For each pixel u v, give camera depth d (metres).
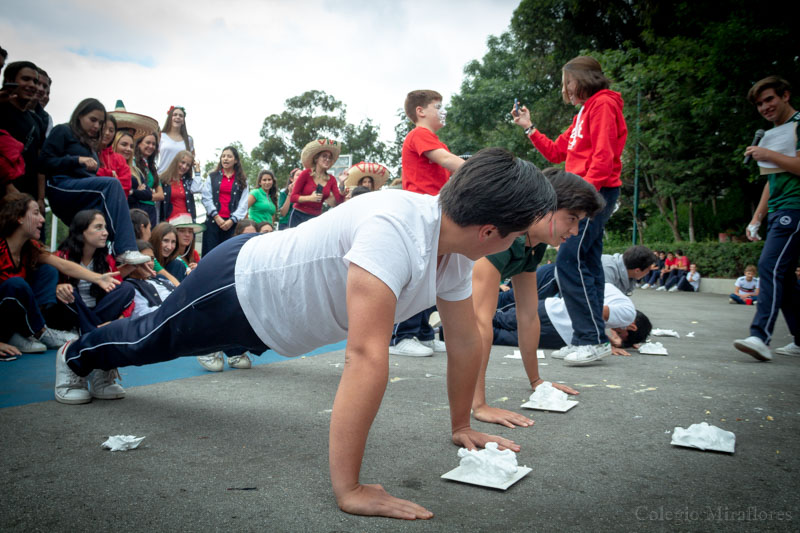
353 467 1.47
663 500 1.57
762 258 4.23
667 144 17.19
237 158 7.14
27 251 4.07
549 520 1.44
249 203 8.18
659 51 17.73
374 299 1.42
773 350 4.71
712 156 17.17
